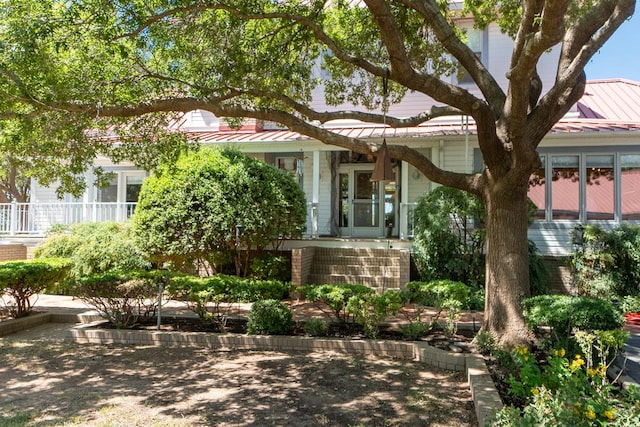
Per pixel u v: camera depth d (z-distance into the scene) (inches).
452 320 290.2
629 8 241.8
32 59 244.2
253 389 213.2
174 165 385.1
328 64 385.4
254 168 461.1
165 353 278.5
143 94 315.6
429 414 183.9
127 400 198.1
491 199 277.6
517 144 243.6
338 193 637.9
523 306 250.4
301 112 320.2
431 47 378.9
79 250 476.7
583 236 433.1
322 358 266.7
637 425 124.4
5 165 690.8
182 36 306.0
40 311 388.2
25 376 233.6
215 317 336.2
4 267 350.3
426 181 597.0
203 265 481.4
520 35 255.9
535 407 133.6
